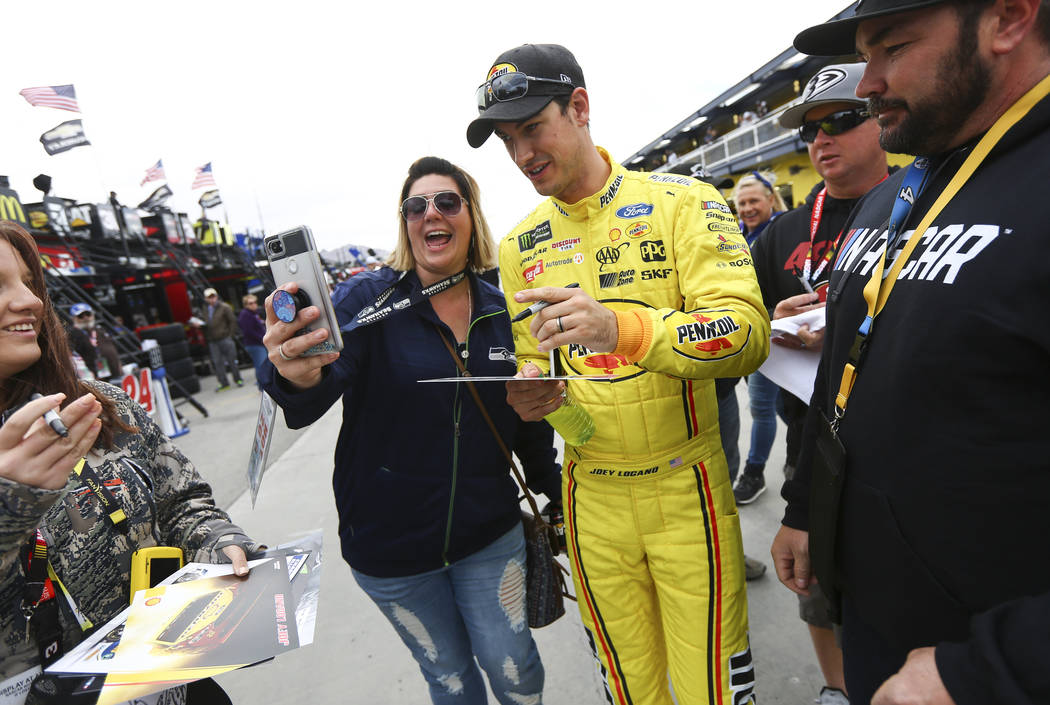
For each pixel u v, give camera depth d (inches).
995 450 26.8
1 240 35.0
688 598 48.6
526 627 61.3
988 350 26.4
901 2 28.0
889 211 38.7
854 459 34.7
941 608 30.2
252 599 37.5
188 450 235.1
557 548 66.4
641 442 48.0
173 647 32.8
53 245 374.9
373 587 57.7
